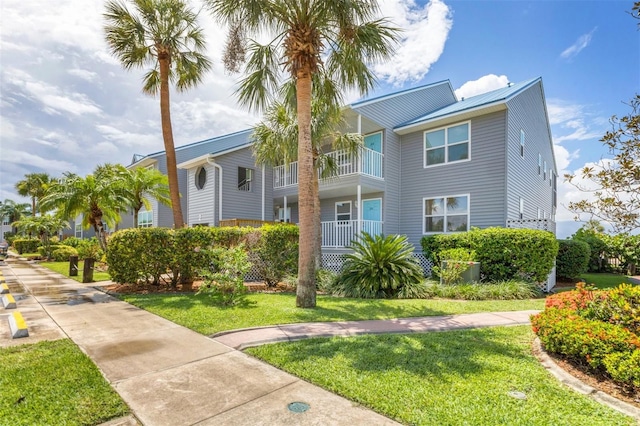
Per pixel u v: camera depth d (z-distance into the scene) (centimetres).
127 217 2364
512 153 1193
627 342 330
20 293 909
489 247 962
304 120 734
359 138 1120
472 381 338
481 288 847
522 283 877
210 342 478
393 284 830
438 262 1084
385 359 399
